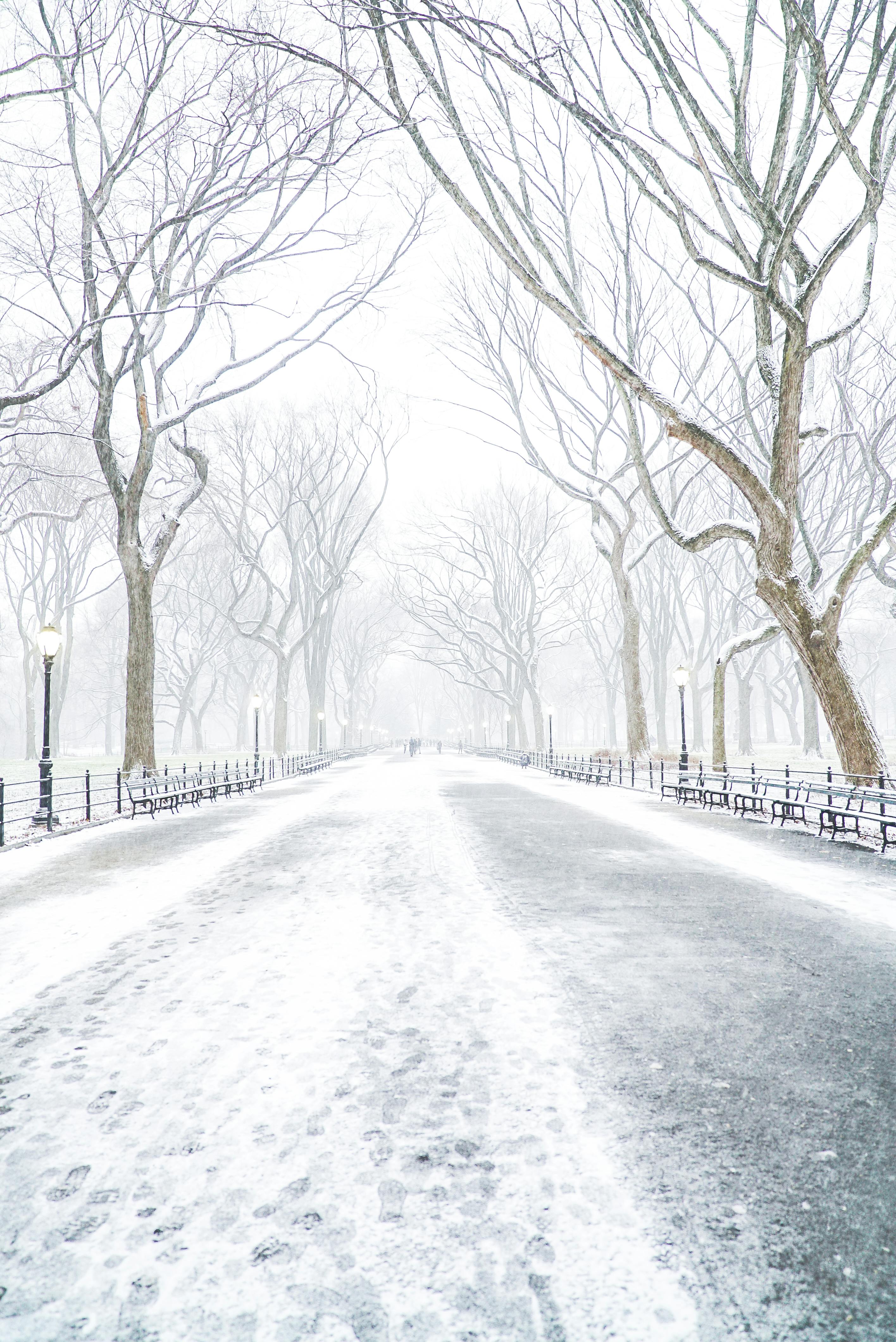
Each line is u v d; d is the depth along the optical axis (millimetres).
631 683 29234
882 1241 2600
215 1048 4207
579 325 14688
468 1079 3799
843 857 10258
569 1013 4660
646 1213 2742
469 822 14492
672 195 12555
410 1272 2459
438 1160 3078
